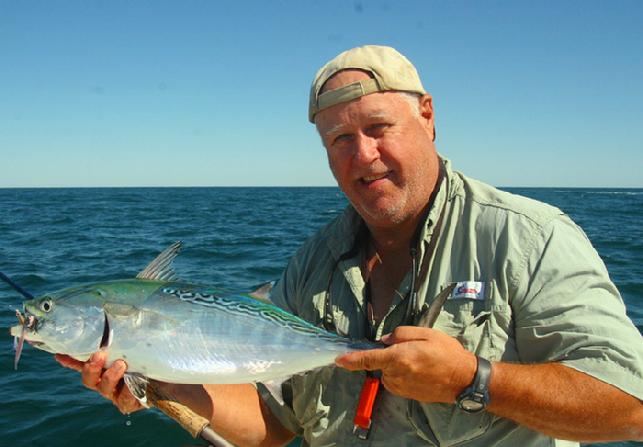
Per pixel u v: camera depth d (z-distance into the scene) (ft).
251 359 3.07
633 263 16.98
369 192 2.92
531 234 2.67
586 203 69.62
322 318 3.15
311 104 3.06
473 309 2.70
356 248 3.18
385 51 2.95
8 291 12.68
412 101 2.96
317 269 3.28
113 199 88.38
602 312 2.46
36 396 6.75
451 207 2.94
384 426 2.81
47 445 5.77
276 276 15.29
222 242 23.30
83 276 14.97
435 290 2.83
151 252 19.88
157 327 3.09
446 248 2.87
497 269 2.70
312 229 30.73
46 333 3.10
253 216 44.19
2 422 6.15
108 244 22.50
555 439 2.72
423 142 2.96
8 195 115.85
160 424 6.17
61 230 29.32
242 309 3.14
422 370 2.42
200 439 3.10
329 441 2.97
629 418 2.33
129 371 3.07
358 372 2.93
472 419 2.61
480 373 2.40
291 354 3.03
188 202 76.89
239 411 3.23
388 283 3.10
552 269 2.57
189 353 3.08
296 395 3.13
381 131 2.88
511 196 2.87
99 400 6.64
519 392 2.37
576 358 2.42
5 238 24.95
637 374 2.33
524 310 2.61
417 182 2.93
